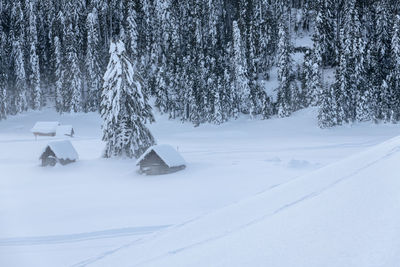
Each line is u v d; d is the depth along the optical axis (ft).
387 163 19.60
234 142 192.75
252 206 19.36
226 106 262.47
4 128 256.93
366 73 236.63
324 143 169.99
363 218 11.62
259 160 126.41
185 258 13.52
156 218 57.88
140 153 125.70
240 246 12.72
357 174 18.78
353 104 233.55
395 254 8.59
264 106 255.29
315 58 254.88
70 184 106.11
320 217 13.07
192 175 107.24
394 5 253.24
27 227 58.23
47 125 237.25
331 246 10.22
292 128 227.81
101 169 119.85
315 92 252.42
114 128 128.06
